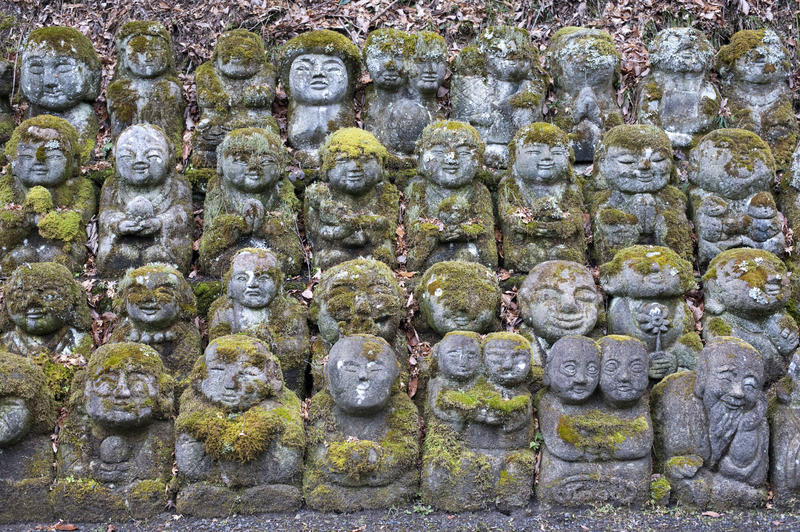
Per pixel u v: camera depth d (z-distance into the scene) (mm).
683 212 7371
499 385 5715
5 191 7184
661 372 6395
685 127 8250
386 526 5328
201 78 8008
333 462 5473
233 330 6328
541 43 9250
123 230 6836
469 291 6375
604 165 7418
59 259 6773
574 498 5539
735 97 8594
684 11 9477
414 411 5809
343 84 8031
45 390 5719
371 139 7223
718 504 5543
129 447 5539
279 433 5523
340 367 5590
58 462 5555
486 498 5555
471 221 7152
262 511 5496
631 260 6570
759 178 7312
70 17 9250
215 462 5492
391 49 8070
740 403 5551
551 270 6535
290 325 6371
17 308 6102
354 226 6930
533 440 5727
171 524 5363
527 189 7379
